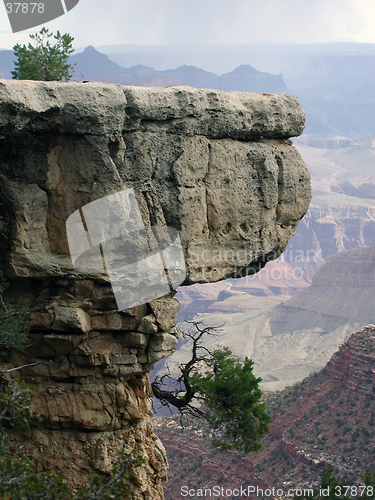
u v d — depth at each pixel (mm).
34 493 9742
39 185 11914
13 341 12531
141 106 11930
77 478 13180
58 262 12188
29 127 11312
